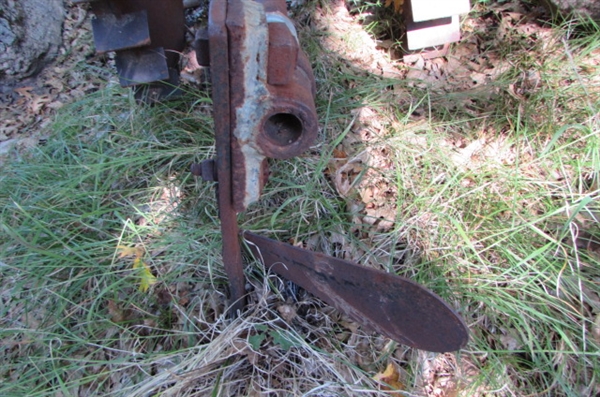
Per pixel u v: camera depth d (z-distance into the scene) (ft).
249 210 7.74
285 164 8.23
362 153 8.40
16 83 10.77
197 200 7.88
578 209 6.40
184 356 6.35
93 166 8.00
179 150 8.32
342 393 6.03
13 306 7.23
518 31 10.01
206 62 4.32
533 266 6.73
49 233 7.34
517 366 6.24
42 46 10.98
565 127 7.47
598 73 8.91
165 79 8.81
